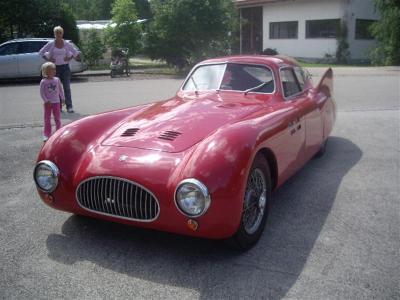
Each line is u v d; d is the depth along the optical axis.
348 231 3.86
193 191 3.03
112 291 2.98
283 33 27.52
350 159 6.14
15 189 4.99
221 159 3.14
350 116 9.21
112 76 18.41
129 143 3.61
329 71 6.28
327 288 2.99
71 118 9.08
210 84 5.03
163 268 3.27
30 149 6.75
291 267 3.26
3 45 16.72
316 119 5.24
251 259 3.39
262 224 3.67
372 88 13.36
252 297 2.90
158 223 3.20
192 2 20.16
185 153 3.33
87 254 3.48
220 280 3.11
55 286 3.04
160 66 24.72
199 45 20.75
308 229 3.91
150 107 4.63
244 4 28.39
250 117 3.94
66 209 3.64
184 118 3.98
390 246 3.57
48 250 3.55
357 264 3.29
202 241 3.69
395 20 21.50
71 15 24.44
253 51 30.44
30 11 22.27
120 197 3.30
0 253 3.49
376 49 22.67
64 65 9.35
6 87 15.36
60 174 3.56
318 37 25.53
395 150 6.59
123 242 3.68
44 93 6.98
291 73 5.30
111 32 24.28
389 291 2.94
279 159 3.96
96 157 3.53
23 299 2.89
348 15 24.41
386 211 4.30
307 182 5.18
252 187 3.52
